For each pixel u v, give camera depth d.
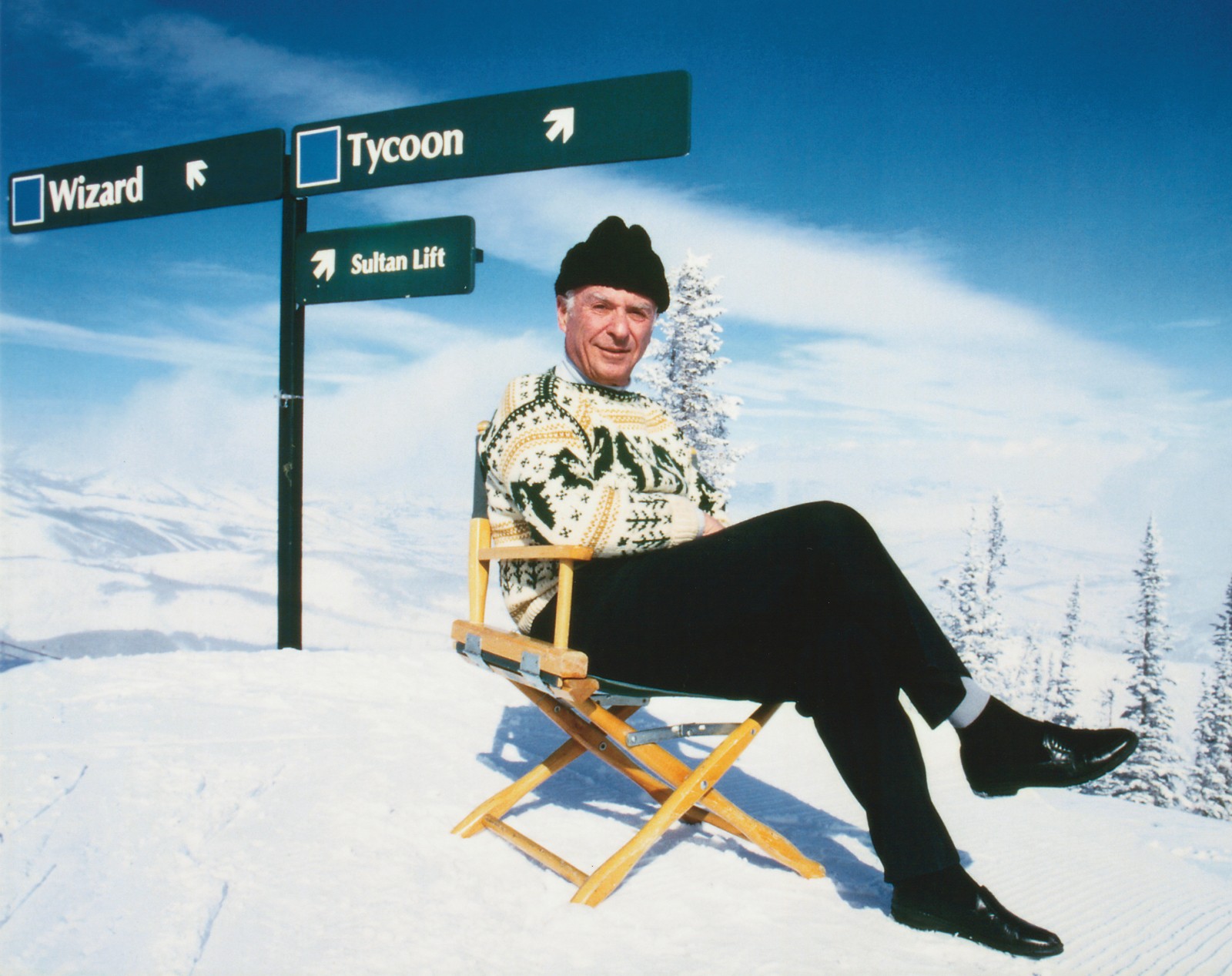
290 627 5.80
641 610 1.96
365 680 4.63
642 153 5.12
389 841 2.26
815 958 1.65
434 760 3.14
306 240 5.84
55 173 6.56
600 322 2.30
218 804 2.50
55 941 1.61
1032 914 1.93
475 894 1.95
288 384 5.84
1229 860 2.53
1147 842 2.64
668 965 1.61
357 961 1.59
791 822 2.61
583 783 2.95
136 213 6.31
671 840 2.36
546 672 1.90
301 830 2.32
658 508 2.01
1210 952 1.72
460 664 5.22
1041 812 2.93
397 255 5.62
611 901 1.94
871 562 1.79
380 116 5.68
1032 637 36.66
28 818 2.30
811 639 1.87
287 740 3.35
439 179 5.55
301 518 5.86
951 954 1.68
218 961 1.56
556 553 1.92
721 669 1.98
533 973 1.58
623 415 2.32
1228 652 27.14
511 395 2.22
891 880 1.79
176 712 3.76
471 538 2.38
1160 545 26.44
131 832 2.24
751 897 1.97
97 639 74.31
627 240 2.31
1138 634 26.83
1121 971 1.62
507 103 5.41
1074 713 35.22
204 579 93.88
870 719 1.80
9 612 79.75
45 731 3.32
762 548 1.86
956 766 3.53
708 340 18.61
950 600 26.94
